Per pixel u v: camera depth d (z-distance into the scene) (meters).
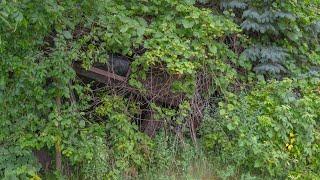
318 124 6.33
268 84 6.27
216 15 6.45
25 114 5.00
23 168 4.85
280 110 5.80
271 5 6.44
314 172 5.95
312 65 7.04
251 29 6.46
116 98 5.65
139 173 5.63
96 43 5.43
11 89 4.91
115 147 5.45
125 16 5.66
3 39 4.70
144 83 5.84
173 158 5.75
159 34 5.77
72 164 5.26
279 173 5.77
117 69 5.75
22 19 4.46
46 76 4.91
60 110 5.13
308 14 6.88
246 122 5.79
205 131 5.98
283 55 6.45
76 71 5.48
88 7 5.31
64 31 5.08
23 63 4.82
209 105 6.14
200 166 5.84
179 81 5.92
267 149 5.64
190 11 6.00
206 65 6.10
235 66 6.46
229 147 5.81
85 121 5.35
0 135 4.90
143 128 5.88
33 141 4.92
